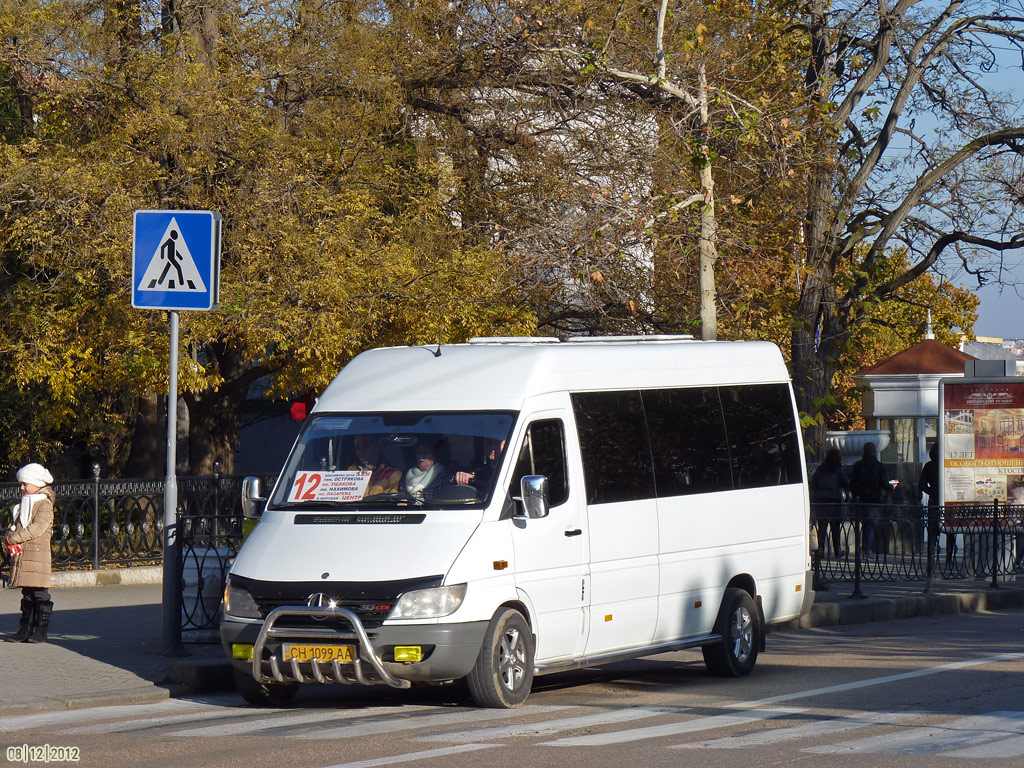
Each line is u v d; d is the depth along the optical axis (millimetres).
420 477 17844
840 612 31047
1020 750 13656
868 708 17188
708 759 13352
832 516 33625
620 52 34750
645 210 31391
